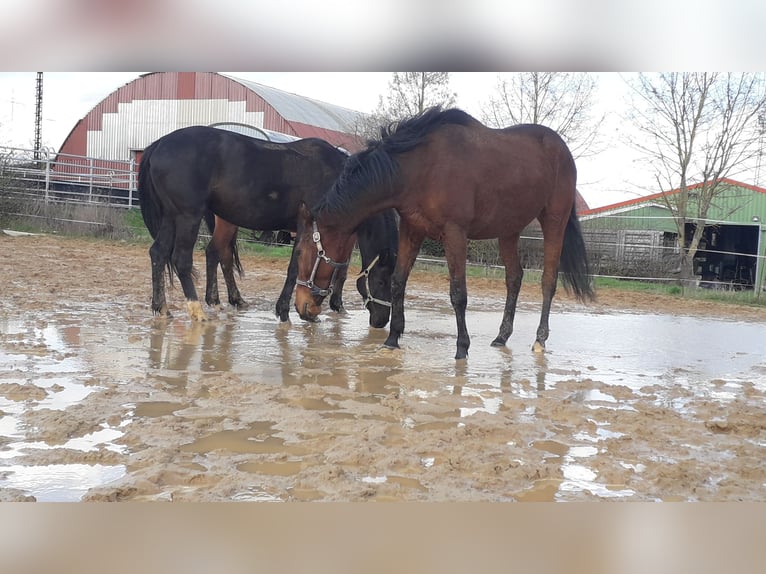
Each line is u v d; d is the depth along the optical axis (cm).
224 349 603
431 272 1614
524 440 379
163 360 543
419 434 376
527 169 632
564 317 1002
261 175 731
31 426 364
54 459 316
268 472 310
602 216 1911
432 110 607
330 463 324
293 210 758
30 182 2141
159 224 753
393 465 327
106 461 317
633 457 358
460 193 590
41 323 681
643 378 570
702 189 1869
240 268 894
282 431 373
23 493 277
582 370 590
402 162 593
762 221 2127
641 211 2191
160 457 321
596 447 372
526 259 1712
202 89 2648
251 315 830
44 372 481
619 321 985
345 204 604
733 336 877
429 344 686
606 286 1592
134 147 2731
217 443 349
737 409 470
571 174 695
